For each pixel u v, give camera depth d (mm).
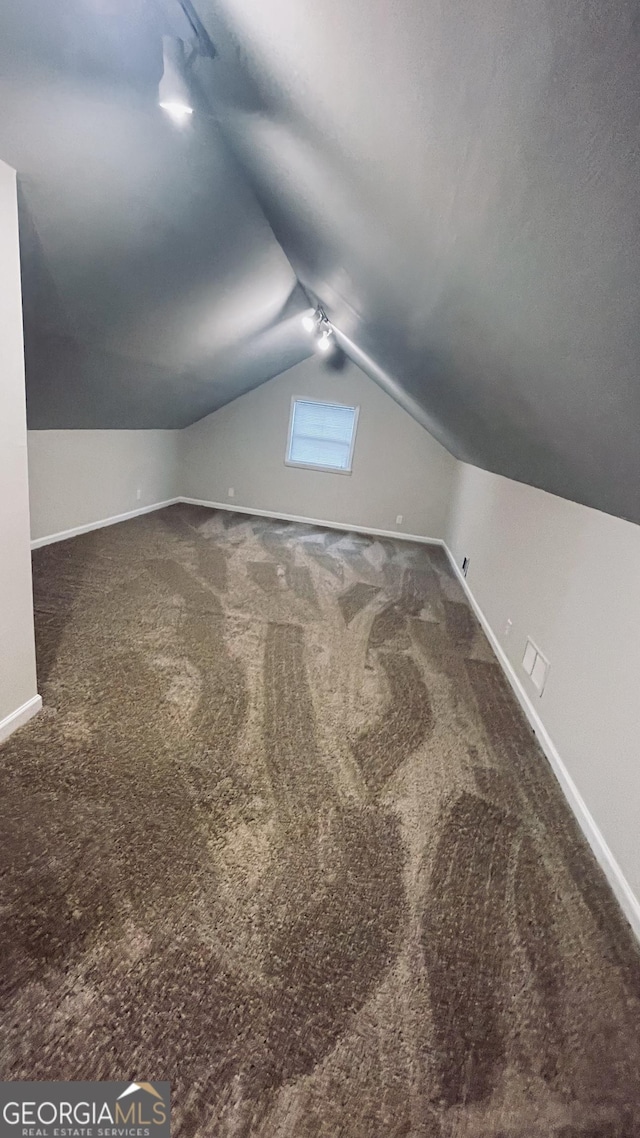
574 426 1314
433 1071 1053
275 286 3260
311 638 3064
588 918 1445
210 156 1748
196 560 4246
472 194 835
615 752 1661
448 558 5484
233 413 6121
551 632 2352
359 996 1173
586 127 534
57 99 1265
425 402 3506
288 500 6367
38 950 1179
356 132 1008
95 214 1742
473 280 1098
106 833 1517
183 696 2268
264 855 1516
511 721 2434
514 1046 1113
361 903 1403
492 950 1320
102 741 1908
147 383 3941
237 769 1862
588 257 700
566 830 1775
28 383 2852
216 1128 928
